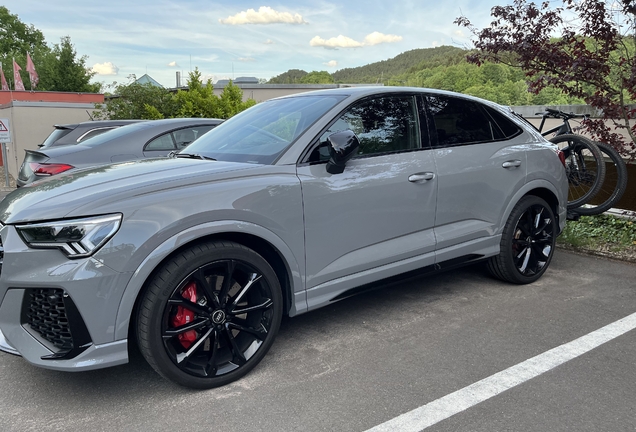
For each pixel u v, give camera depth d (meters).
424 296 4.11
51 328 2.43
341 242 3.12
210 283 2.69
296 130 3.15
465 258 3.86
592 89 5.97
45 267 2.32
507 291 4.20
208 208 2.56
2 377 2.88
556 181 4.40
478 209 3.87
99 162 5.97
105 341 2.37
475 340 3.27
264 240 2.80
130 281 2.37
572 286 4.31
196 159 3.22
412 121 3.55
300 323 3.60
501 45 6.00
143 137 6.32
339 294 3.17
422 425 2.36
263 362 3.01
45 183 2.85
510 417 2.41
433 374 2.83
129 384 2.78
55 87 43.94
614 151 5.68
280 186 2.83
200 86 15.40
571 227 5.92
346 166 3.13
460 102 3.91
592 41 5.84
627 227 5.83
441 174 3.58
